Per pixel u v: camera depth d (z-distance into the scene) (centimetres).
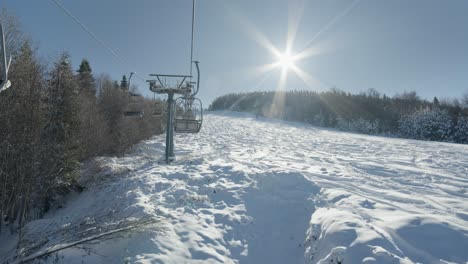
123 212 596
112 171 1114
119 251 447
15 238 758
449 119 4225
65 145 1038
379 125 5088
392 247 368
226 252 477
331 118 5656
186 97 1100
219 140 2216
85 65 2906
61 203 1013
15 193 810
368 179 912
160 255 419
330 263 370
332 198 640
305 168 1075
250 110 8081
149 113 2492
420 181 906
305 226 550
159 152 1655
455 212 554
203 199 666
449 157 1524
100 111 1911
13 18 1111
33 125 882
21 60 929
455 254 366
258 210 637
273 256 490
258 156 1378
